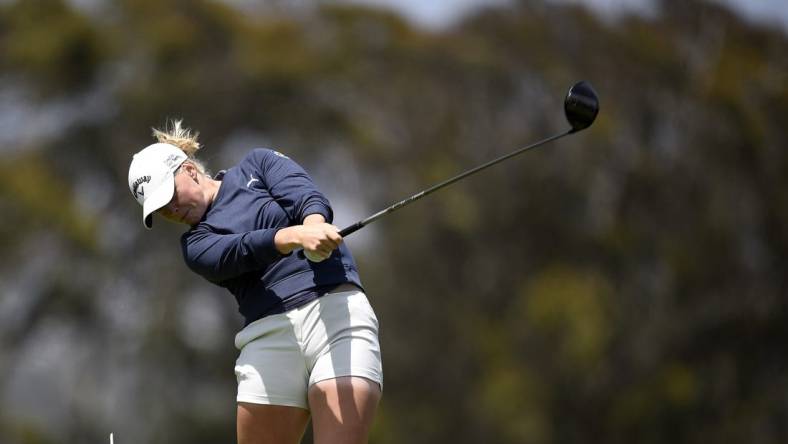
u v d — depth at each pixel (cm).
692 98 9600
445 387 8975
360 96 9881
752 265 9419
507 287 9306
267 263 1631
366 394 1633
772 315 9362
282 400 1684
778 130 9512
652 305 9294
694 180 9488
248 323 1711
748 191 9494
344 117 9756
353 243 9319
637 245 9412
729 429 9169
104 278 9156
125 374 9012
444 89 9838
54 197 9188
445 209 9331
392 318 9025
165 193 1681
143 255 9181
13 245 9031
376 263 9188
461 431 8881
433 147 9681
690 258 9381
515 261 9388
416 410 8900
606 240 9356
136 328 9012
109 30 9656
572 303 9006
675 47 9725
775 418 9325
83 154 9575
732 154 9481
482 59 9675
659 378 9069
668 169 9525
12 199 9069
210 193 1730
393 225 9331
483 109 9738
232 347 8956
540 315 9044
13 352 9038
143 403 8888
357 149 9606
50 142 9538
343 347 1647
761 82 9575
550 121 9644
